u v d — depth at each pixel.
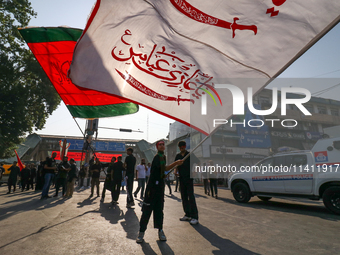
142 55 2.53
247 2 2.03
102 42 2.53
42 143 50.81
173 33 2.33
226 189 13.29
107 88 2.62
